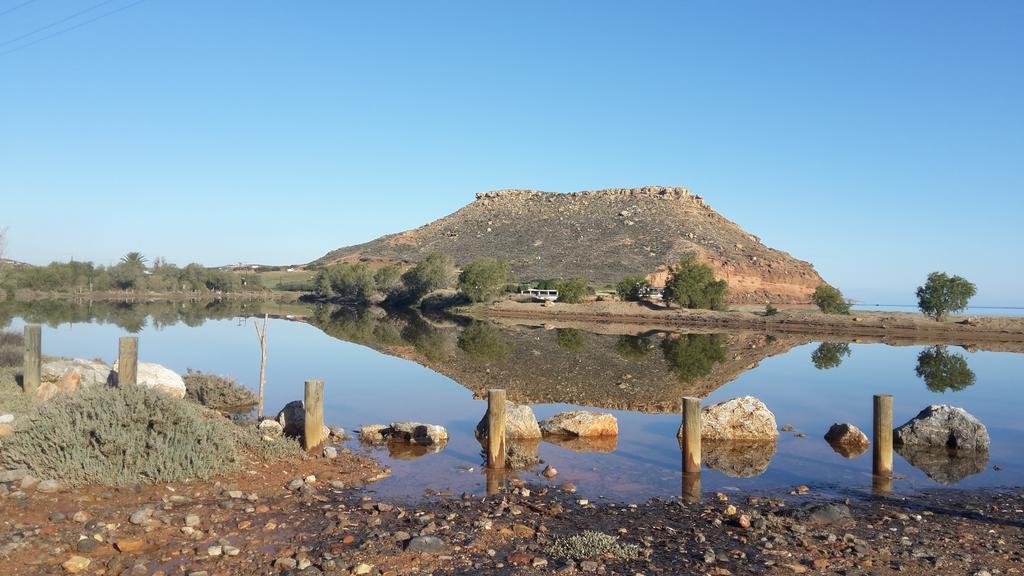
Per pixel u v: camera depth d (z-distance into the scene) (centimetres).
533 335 4556
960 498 1055
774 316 6247
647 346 3894
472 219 15312
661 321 6512
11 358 1833
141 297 10044
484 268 7531
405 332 4672
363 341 3891
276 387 2097
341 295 10006
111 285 10606
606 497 1014
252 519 788
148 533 708
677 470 1207
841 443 1454
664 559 728
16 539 654
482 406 1842
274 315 6362
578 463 1237
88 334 3900
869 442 1458
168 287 11019
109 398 907
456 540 757
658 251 12094
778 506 976
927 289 5841
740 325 6078
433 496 973
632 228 13388
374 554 700
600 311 6875
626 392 2152
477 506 920
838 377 2728
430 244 13912
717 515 914
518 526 814
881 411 1162
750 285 11694
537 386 2236
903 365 3259
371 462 1162
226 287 11488
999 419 1842
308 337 4100
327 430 1359
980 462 1302
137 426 898
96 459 849
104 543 674
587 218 14300
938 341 4928
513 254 12481
